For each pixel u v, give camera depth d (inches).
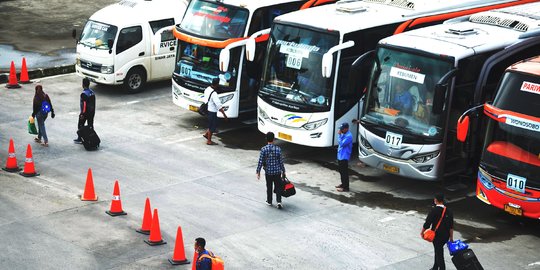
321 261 1451.8
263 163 1672.0
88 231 1573.6
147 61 2488.9
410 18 1989.4
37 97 2022.6
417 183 1841.8
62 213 1657.2
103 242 1525.6
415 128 1728.6
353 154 2020.2
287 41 1958.7
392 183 1840.6
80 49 2460.6
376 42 1940.2
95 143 2025.1
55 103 2374.5
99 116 2279.8
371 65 1843.0
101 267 1423.5
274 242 1526.8
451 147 1736.0
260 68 2151.8
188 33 2166.6
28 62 2733.8
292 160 1982.0
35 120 2218.3
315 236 1555.1
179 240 1438.2
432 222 1355.8
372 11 1999.3
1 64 2704.2
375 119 1792.6
